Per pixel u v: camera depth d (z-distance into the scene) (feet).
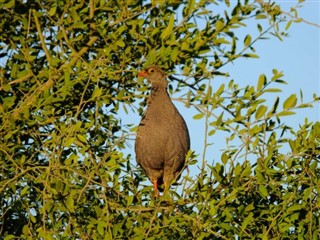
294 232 43.11
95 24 48.19
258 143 41.60
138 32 47.78
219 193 42.01
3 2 46.44
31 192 45.50
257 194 43.32
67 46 49.39
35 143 45.62
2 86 45.73
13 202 43.55
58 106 45.88
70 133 42.14
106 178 42.14
